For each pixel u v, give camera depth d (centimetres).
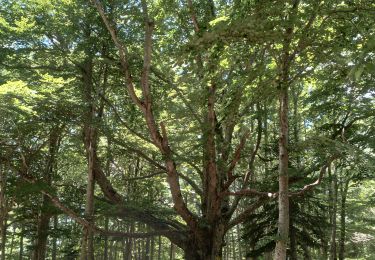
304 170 1761
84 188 1947
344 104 1641
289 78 1149
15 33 1535
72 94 1602
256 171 2633
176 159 1587
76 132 1869
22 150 1625
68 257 2238
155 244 4341
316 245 1886
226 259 4062
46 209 1691
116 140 1819
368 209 3017
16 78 1564
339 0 918
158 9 1439
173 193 1603
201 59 1187
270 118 2203
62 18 1548
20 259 3002
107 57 1589
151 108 1445
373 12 905
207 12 1555
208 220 1705
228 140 1783
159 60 1534
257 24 840
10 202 1648
